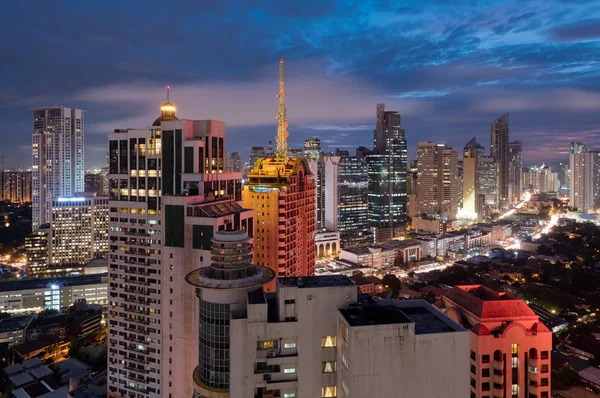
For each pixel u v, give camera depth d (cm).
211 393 9925
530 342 11469
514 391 11462
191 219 15450
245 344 8906
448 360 8038
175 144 16588
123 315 16962
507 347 11488
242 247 10562
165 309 15975
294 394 8912
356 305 8938
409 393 7950
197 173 16375
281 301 8888
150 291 16400
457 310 12744
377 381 7862
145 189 16825
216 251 10500
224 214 16075
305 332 8906
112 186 17538
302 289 8894
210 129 17212
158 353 16275
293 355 8894
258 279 10419
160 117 18562
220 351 10044
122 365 16975
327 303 8931
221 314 9994
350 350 7800
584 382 18325
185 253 15612
